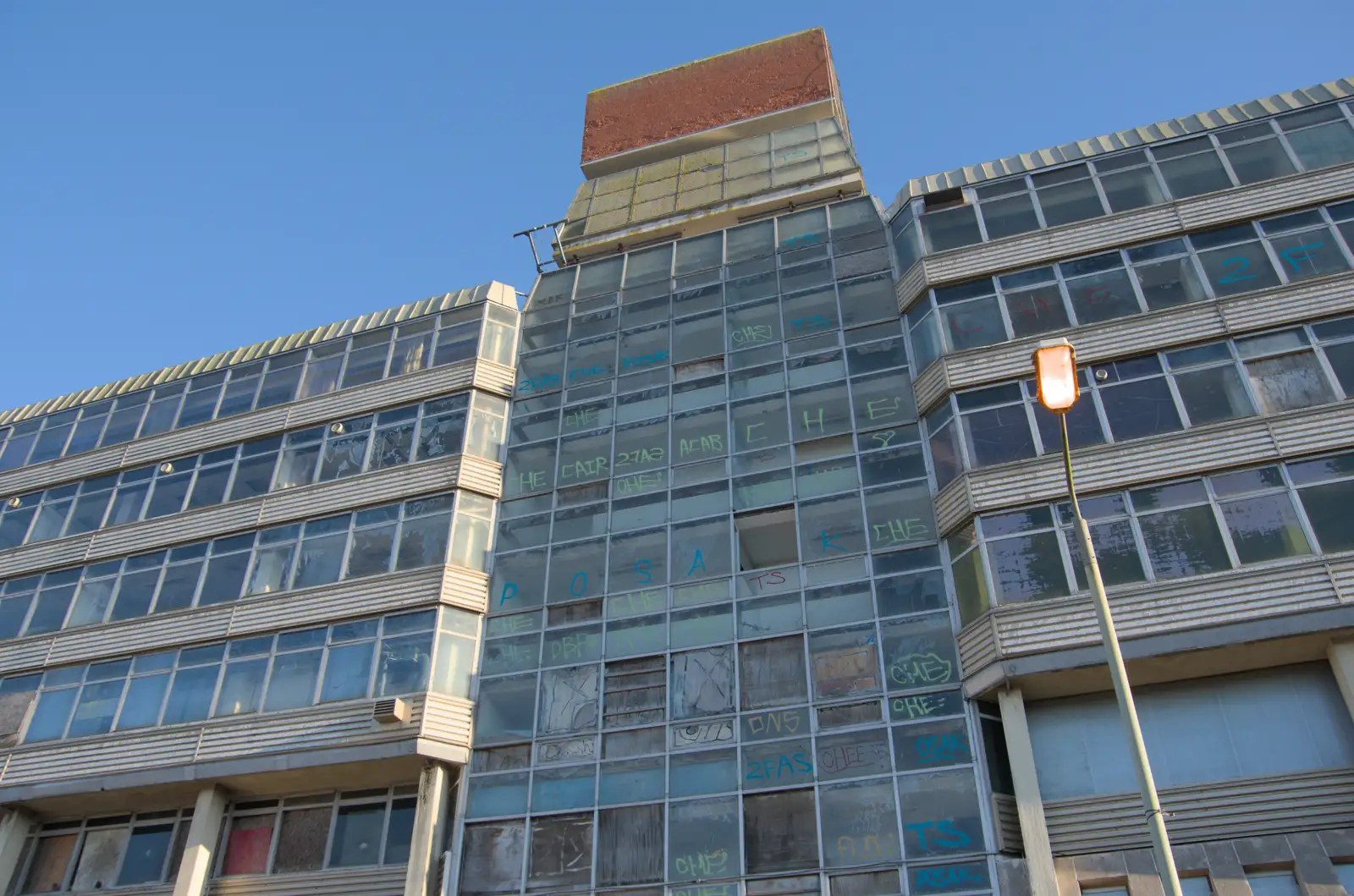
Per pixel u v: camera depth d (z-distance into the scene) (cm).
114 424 2725
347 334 2627
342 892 1895
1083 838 1552
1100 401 1856
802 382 2192
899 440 2027
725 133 3100
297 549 2262
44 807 2166
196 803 2053
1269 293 1880
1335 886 1385
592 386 2377
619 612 2017
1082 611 1641
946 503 1878
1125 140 2202
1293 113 2100
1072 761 1628
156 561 2383
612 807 1808
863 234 2375
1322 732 1538
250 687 2088
